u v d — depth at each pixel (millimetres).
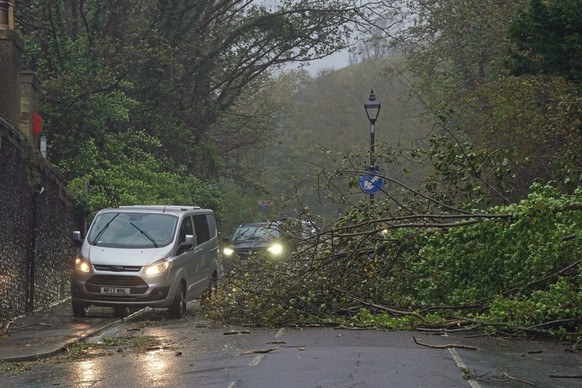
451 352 14531
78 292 24484
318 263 20078
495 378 12305
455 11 46344
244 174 73188
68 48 44156
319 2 57094
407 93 56000
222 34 57938
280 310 19609
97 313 26406
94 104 41594
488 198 21562
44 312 26297
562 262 17781
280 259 20578
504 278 18812
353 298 19547
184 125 55500
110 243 25359
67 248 32594
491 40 44719
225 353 15422
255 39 58719
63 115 41094
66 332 20547
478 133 33594
